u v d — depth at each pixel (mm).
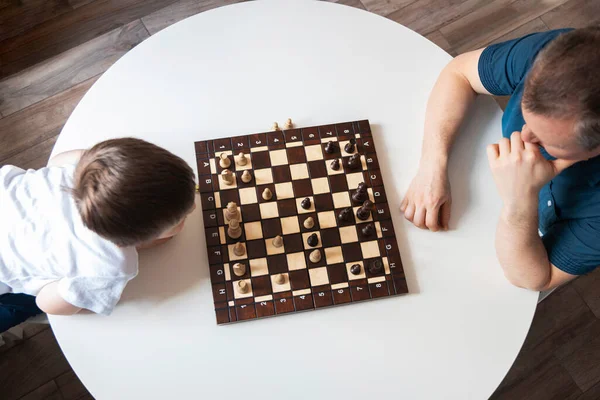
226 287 1328
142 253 1354
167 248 1366
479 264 1405
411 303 1355
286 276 1350
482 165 1516
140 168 1082
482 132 1555
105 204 1075
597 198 1326
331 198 1445
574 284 2275
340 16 1663
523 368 2158
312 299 1336
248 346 1283
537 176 1281
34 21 2576
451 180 1493
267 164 1465
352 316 1333
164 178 1098
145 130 1479
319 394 1250
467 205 1469
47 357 2059
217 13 1639
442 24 2680
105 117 1483
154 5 2631
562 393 2135
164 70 1551
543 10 2721
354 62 1603
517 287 1391
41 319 1604
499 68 1470
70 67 2496
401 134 1539
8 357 2043
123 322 1286
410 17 2680
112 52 2537
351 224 1421
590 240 1321
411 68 1613
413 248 1417
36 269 1298
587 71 992
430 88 1593
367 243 1403
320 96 1555
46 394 2014
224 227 1389
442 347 1311
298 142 1490
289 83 1562
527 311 1365
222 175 1420
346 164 1483
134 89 1521
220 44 1595
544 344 2195
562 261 1365
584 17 2715
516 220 1327
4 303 1508
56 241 1242
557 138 1101
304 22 1645
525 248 1333
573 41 1025
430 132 1500
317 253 1338
